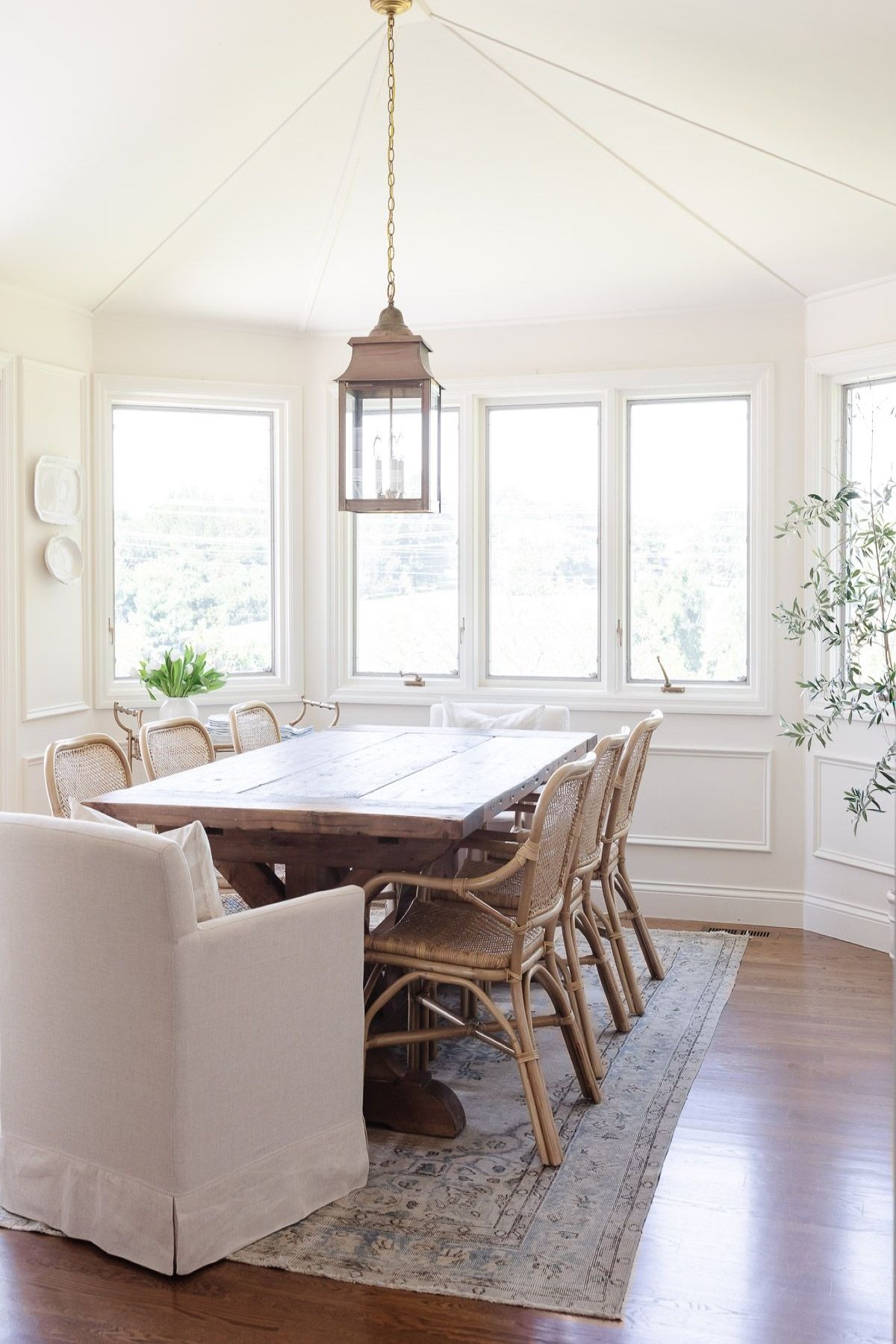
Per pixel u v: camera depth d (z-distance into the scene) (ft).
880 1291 7.81
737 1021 13.10
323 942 8.76
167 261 16.74
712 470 18.16
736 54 11.55
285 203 15.58
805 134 12.85
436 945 10.00
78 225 15.10
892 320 15.84
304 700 19.69
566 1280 7.94
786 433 17.33
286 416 19.35
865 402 16.72
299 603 19.57
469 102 13.50
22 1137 8.80
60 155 13.44
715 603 18.24
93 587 18.21
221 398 18.89
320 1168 8.90
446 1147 9.97
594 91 12.95
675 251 16.28
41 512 16.81
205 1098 8.01
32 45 11.51
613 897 13.66
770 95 12.20
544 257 16.78
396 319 11.68
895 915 6.10
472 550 18.93
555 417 18.83
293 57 12.60
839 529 16.96
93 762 12.01
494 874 9.70
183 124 13.50
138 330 18.37
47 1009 8.48
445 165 14.76
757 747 17.57
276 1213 8.56
